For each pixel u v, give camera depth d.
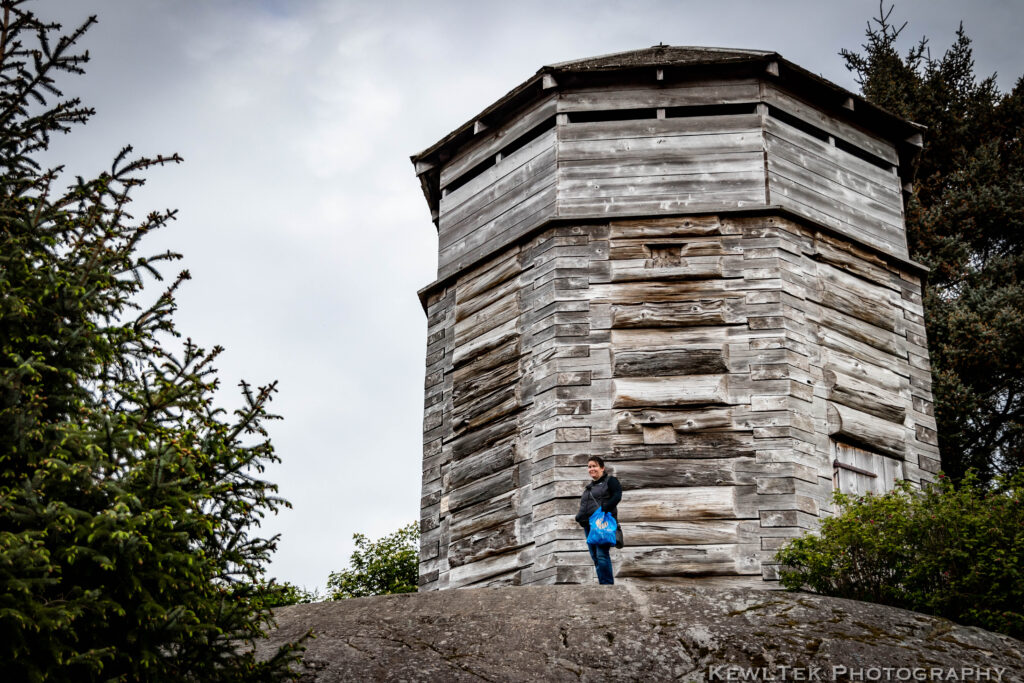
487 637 11.31
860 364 16.67
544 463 15.62
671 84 17.91
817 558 13.14
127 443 8.60
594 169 17.44
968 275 24.23
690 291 16.44
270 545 9.23
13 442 8.41
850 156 18.36
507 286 17.36
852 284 17.25
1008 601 12.06
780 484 15.10
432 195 20.19
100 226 9.61
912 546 12.71
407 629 11.65
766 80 17.88
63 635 7.92
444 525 16.56
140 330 9.30
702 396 15.70
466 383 17.22
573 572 14.84
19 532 7.99
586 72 17.78
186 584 8.43
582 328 16.33
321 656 11.03
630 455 15.42
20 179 9.59
